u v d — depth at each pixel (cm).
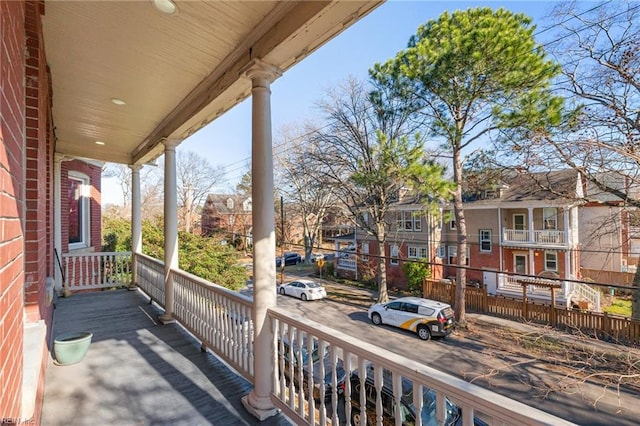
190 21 207
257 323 226
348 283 1459
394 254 1359
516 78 663
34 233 211
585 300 1001
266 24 205
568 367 502
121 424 211
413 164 823
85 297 557
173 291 420
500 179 795
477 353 612
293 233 2209
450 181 847
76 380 267
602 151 538
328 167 1214
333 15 170
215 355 322
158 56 252
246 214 2189
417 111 901
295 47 201
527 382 488
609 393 450
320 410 179
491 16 693
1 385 90
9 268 104
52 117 403
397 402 135
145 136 486
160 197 2514
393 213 1295
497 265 1251
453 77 757
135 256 624
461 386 113
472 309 951
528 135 622
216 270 1043
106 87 309
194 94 321
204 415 222
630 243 631
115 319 436
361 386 152
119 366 295
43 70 248
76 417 217
